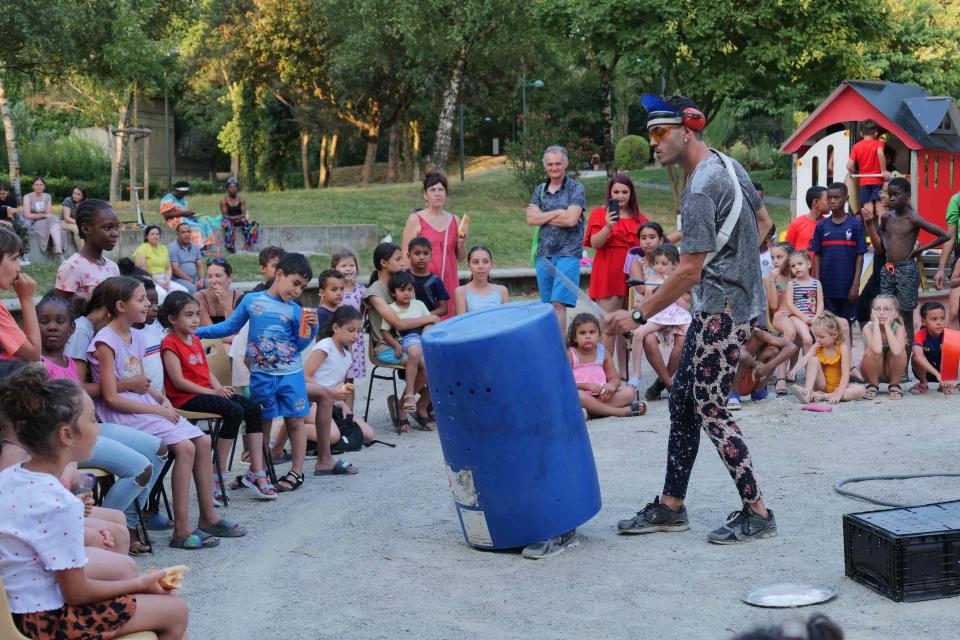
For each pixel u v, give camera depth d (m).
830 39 23.69
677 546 5.25
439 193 9.46
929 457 6.90
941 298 12.89
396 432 9.01
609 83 30.05
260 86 46.44
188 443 5.65
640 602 4.48
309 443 8.10
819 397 8.86
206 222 18.34
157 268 13.97
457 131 56.50
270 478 6.94
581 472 5.30
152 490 6.06
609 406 8.85
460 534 5.71
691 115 5.13
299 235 20.86
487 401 5.04
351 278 9.82
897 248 9.89
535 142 28.52
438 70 39.88
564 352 5.31
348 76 40.88
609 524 5.74
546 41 31.08
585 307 9.82
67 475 4.50
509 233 22.97
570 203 9.66
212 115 54.50
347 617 4.48
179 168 60.62
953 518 4.58
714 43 23.89
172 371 6.35
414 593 4.75
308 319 6.95
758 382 9.02
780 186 38.75
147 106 56.34
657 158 5.24
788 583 4.62
